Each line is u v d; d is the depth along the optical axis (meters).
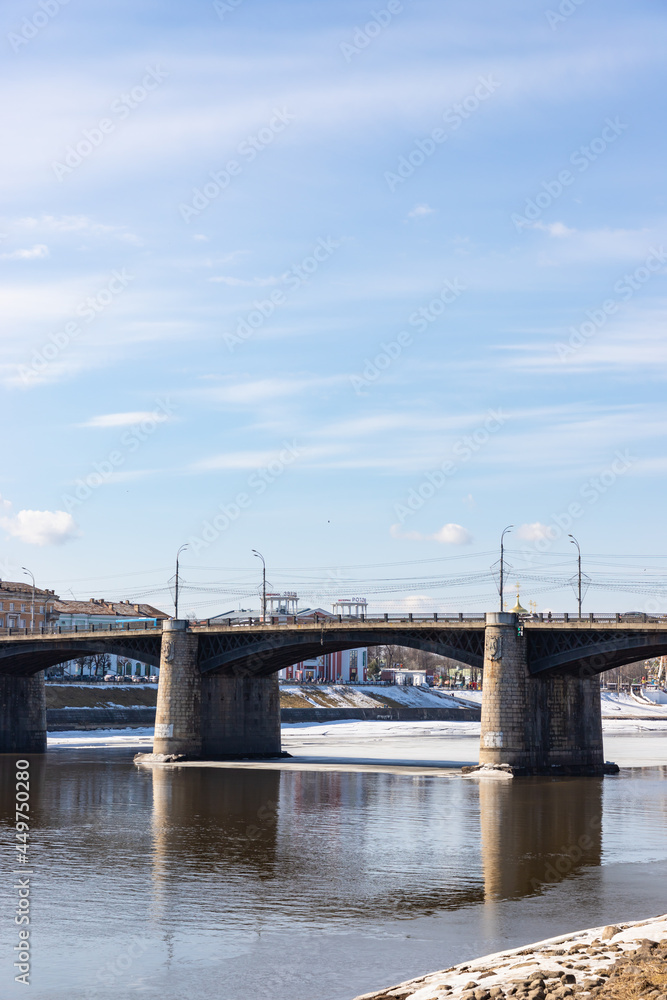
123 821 70.50
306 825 68.88
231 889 48.78
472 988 30.20
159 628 128.62
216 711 127.38
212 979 35.41
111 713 196.25
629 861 56.03
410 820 71.38
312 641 118.06
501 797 85.56
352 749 152.75
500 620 107.25
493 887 49.28
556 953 33.72
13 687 144.62
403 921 42.69
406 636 114.56
